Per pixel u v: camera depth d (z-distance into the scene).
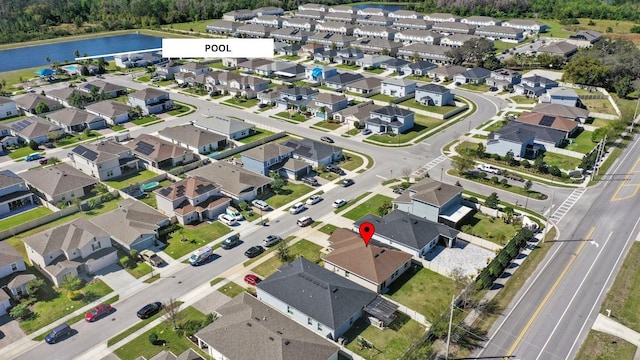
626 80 150.75
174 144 117.00
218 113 146.38
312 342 55.94
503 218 86.75
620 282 69.50
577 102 142.50
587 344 58.75
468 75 168.88
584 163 102.62
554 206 90.81
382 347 58.91
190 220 87.56
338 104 141.88
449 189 88.88
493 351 57.78
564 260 74.88
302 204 90.94
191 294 68.88
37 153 116.81
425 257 76.69
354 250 72.50
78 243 74.75
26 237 78.94
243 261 76.25
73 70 190.25
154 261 75.19
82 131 132.75
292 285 65.38
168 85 176.50
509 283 69.88
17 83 178.75
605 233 81.94
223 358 55.19
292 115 142.62
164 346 59.59
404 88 154.50
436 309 64.88
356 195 96.19
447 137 124.69
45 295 69.38
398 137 125.00
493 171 104.00
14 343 60.72
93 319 64.19
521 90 156.62
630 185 98.25
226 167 100.12
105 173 104.38
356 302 63.19
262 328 56.69
